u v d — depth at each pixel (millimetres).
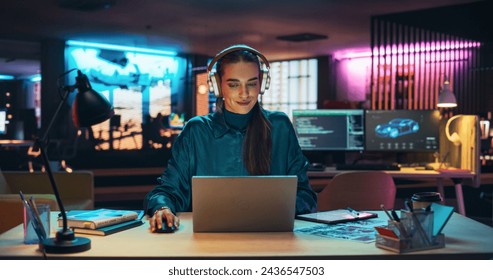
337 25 10734
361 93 14695
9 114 12016
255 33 11727
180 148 2256
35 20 10430
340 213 2137
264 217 1804
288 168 2271
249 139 2182
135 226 1921
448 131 4828
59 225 1846
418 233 1560
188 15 9906
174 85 14945
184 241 1688
